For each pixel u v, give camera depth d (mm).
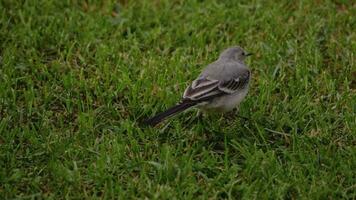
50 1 15000
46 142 10906
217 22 14773
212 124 11680
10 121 11516
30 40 13680
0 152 10664
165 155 10594
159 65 13172
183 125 11695
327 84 12617
